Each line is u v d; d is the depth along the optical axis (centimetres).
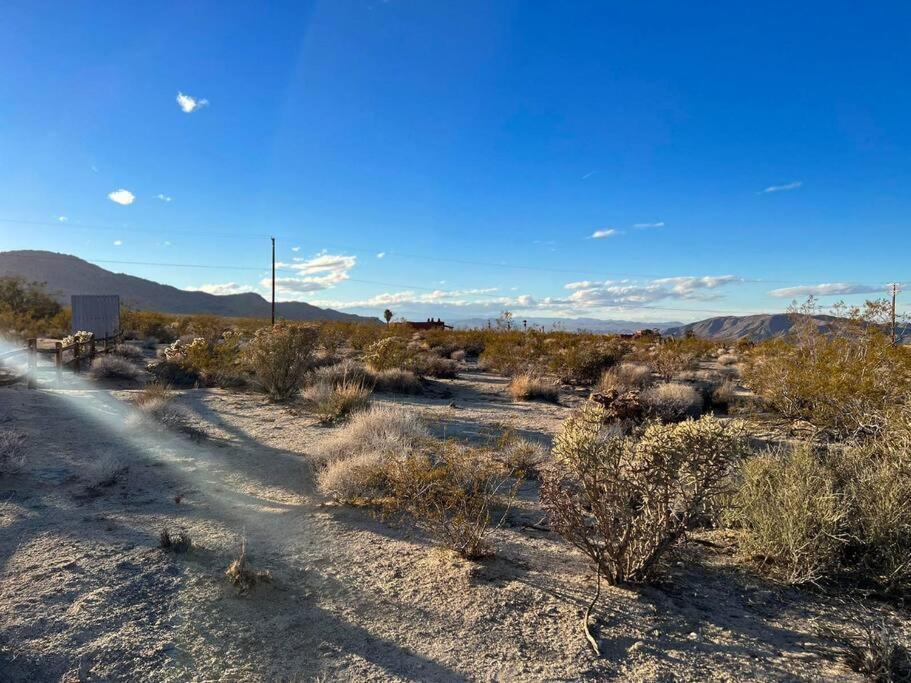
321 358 1817
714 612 400
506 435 791
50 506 556
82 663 308
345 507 595
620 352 2238
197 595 386
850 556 478
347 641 343
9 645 320
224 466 732
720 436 404
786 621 392
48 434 838
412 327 5094
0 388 1241
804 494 483
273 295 4525
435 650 336
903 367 966
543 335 3152
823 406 1020
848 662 338
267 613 370
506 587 420
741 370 1606
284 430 960
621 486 426
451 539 484
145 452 774
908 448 517
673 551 489
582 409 458
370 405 1122
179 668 308
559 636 355
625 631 365
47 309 3650
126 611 362
